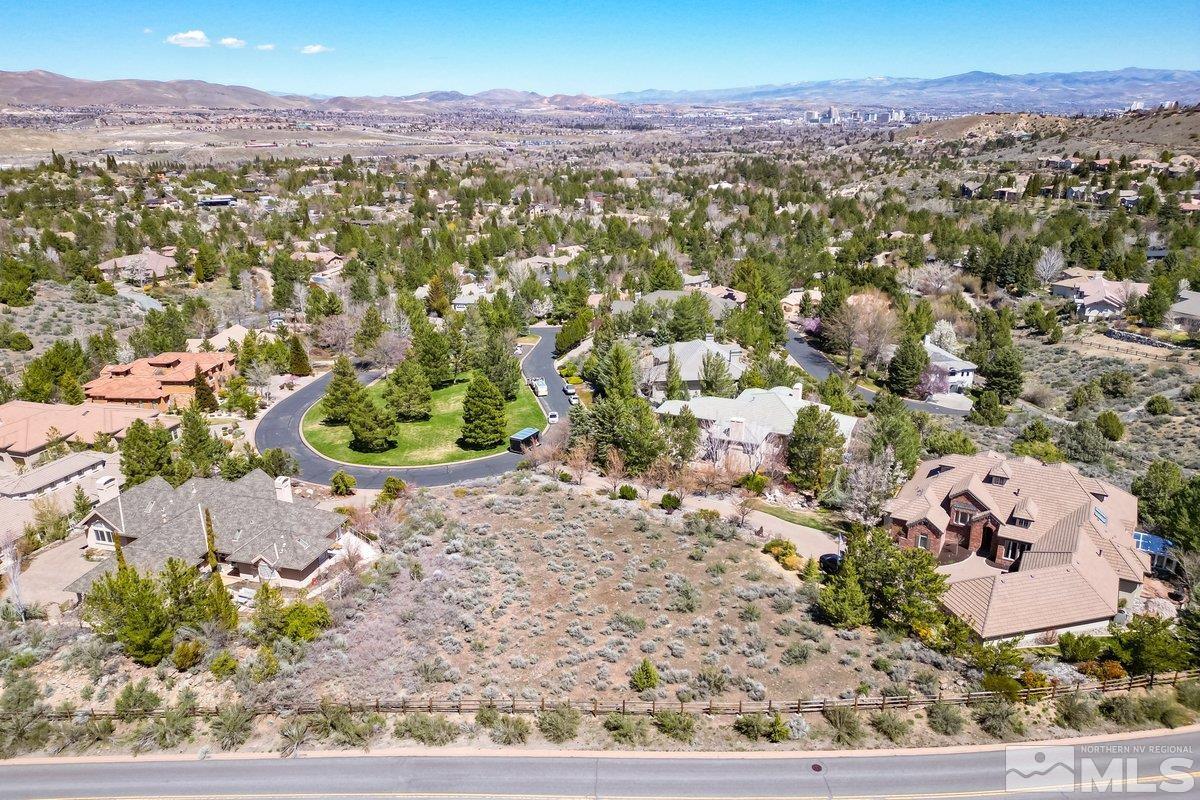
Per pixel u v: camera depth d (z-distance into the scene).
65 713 36.25
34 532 54.03
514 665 39.12
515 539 54.00
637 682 36.91
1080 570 43.94
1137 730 34.53
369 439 76.69
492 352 93.06
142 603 39.22
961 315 121.88
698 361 90.00
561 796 30.84
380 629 42.38
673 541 53.78
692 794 30.81
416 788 31.45
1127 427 83.50
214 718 35.84
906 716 35.25
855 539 46.31
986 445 77.50
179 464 63.78
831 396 83.31
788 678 37.91
